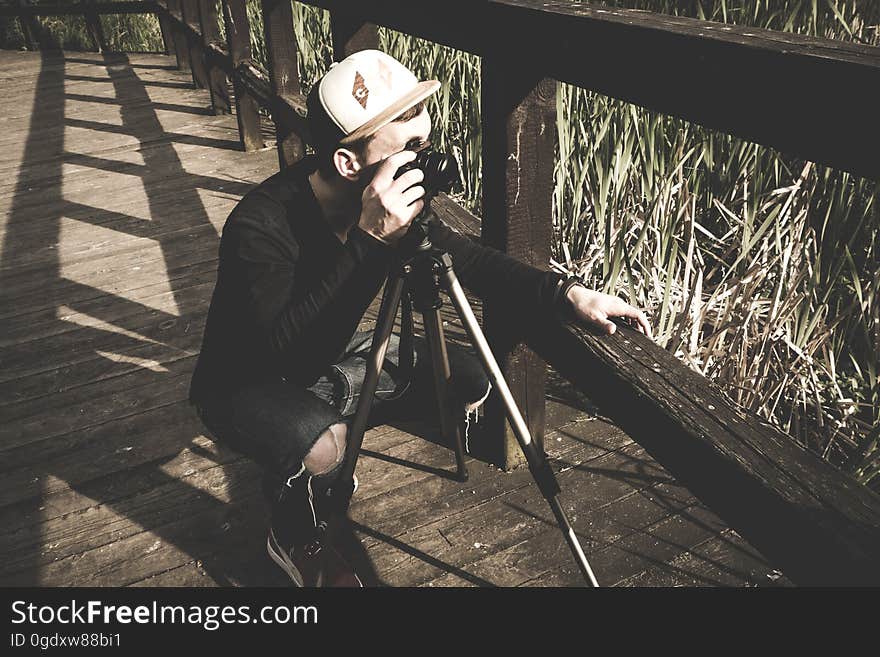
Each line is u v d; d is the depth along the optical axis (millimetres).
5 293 3457
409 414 2123
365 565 1976
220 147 5293
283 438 1687
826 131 1076
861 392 2504
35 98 6734
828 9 2715
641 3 3088
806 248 2475
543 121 1821
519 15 1653
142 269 3625
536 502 2156
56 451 2441
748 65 1173
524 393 2141
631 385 1586
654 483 2205
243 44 4832
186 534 2104
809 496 1283
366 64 1501
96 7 8156
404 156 1438
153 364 2875
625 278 2799
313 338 1569
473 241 2055
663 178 2742
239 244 1629
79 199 4512
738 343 2420
